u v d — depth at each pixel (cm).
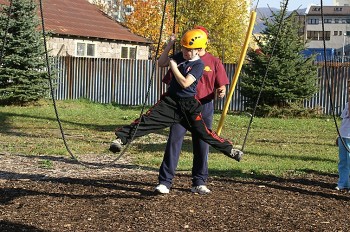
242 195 794
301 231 637
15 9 2273
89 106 2481
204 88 758
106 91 2695
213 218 670
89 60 2705
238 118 2152
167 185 772
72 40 3044
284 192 834
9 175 923
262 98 2295
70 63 2700
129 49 3475
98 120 1980
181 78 696
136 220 651
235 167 1064
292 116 2278
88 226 627
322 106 2380
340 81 2359
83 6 3603
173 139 762
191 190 796
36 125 1761
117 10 5306
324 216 705
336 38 8575
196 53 718
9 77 2275
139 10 4278
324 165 1136
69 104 2478
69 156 1162
